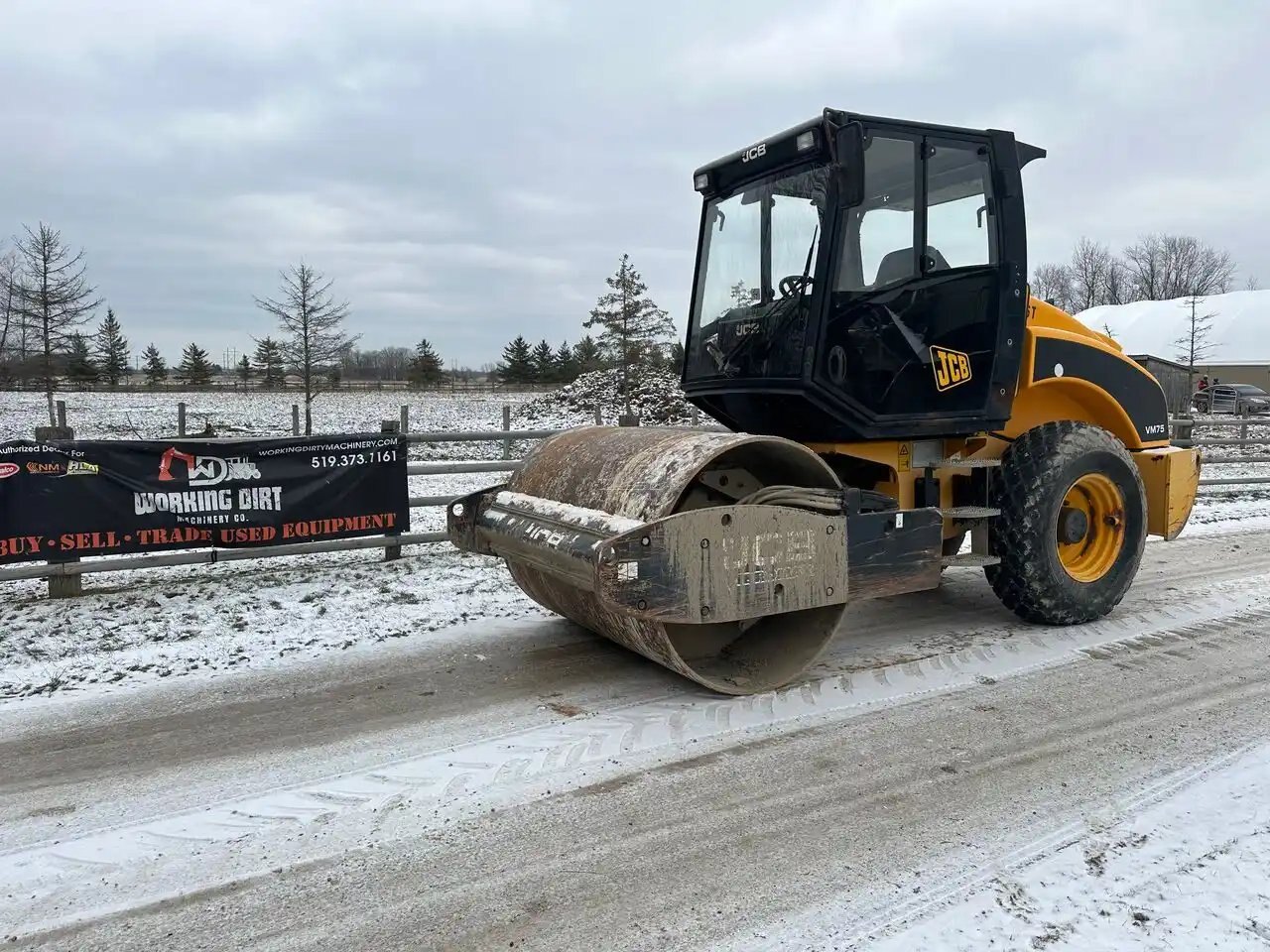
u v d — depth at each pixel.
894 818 3.08
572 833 3.00
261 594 6.27
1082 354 5.58
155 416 23.39
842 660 4.82
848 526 4.27
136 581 6.70
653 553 3.72
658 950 2.37
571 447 4.89
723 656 4.68
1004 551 5.20
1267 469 15.55
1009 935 2.41
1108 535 5.58
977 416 5.00
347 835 3.00
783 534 4.05
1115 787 3.29
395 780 3.41
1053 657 4.87
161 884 2.72
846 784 3.34
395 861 2.84
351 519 7.18
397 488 7.37
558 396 28.88
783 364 4.64
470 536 5.17
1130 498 5.52
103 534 6.26
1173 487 6.03
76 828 3.07
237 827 3.06
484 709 4.15
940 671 4.64
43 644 5.18
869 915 2.51
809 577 4.14
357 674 4.68
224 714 4.13
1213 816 3.06
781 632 4.66
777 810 3.15
